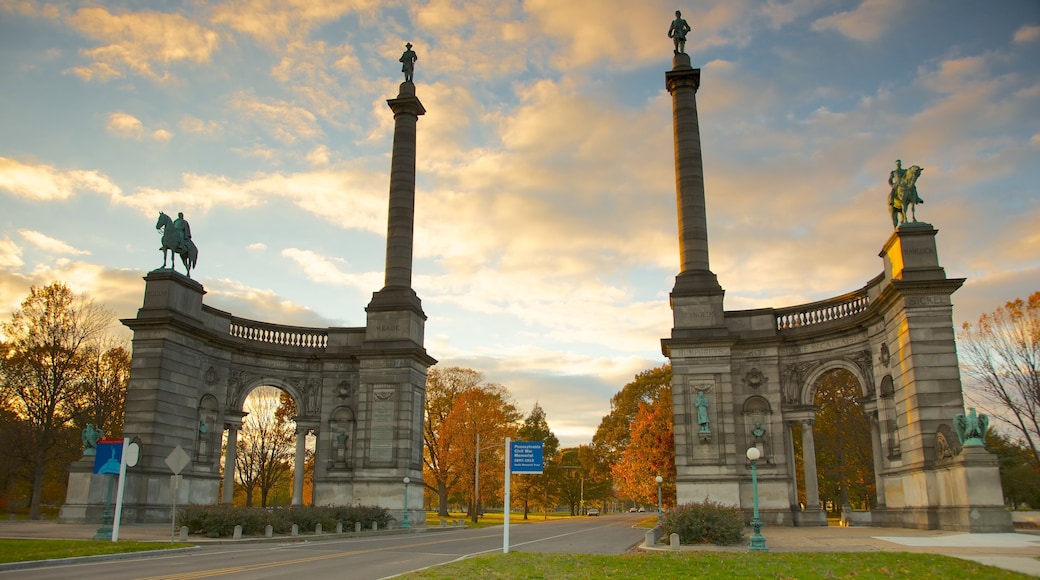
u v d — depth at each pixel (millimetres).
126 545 27266
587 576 18859
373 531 42875
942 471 33344
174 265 45844
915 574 18797
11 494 67812
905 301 35875
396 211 52625
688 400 45188
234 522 35250
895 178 38406
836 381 69062
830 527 41500
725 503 43156
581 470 125625
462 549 30188
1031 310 53875
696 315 46312
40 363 59031
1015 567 19625
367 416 49125
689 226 48188
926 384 34906
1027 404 53594
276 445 82875
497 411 79938
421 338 52812
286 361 51750
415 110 54938
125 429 42062
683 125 50094
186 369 44938
